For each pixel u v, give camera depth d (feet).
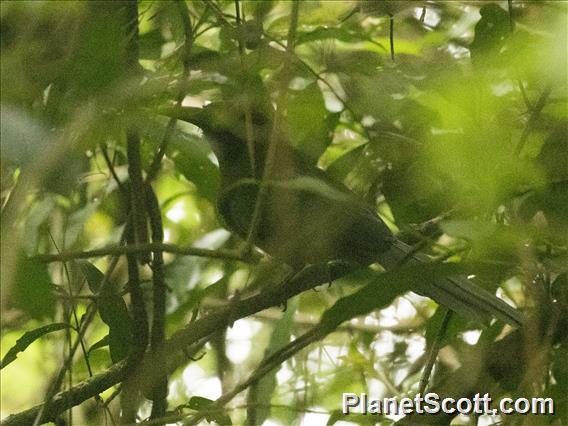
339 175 30.12
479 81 22.65
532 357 25.29
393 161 28.66
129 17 23.65
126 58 22.89
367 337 35.76
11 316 33.63
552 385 27.63
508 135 23.38
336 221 28.43
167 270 32.40
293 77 29.14
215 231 34.17
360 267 30.71
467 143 21.70
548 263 23.77
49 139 18.30
